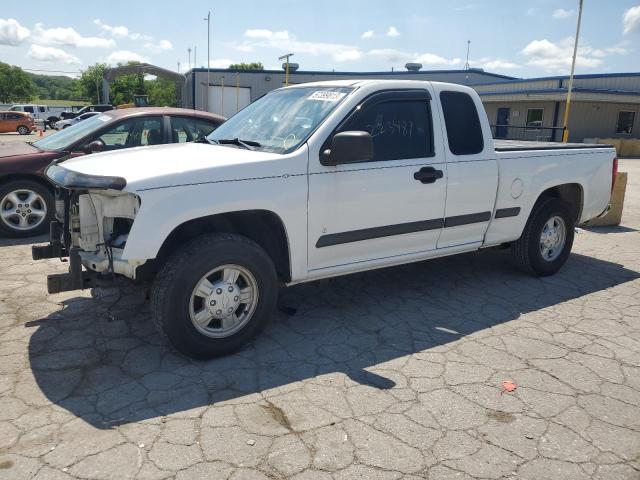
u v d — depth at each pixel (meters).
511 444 3.02
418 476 2.74
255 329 4.04
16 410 3.21
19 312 4.65
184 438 2.99
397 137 4.54
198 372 3.73
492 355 4.08
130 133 7.36
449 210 4.87
